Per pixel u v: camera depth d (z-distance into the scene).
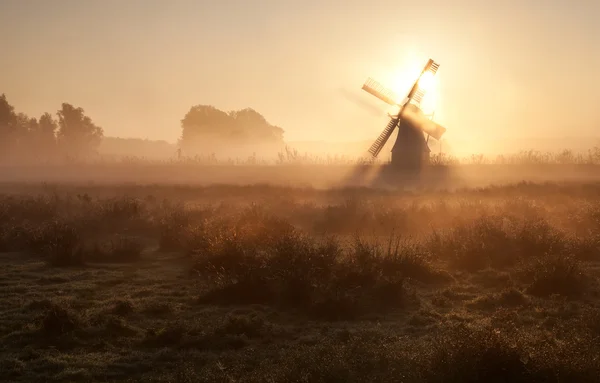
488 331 10.50
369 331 13.22
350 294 16.09
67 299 16.44
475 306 15.93
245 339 13.03
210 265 19.75
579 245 22.58
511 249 21.86
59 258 21.86
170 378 10.64
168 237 25.23
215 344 12.78
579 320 13.62
